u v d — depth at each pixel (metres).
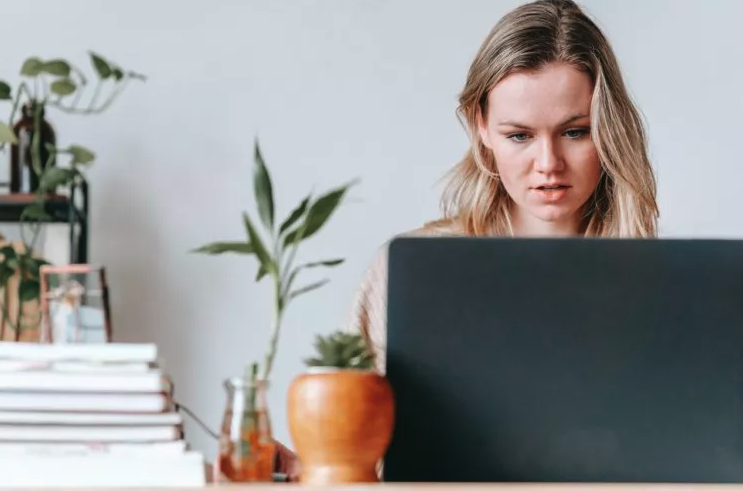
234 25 3.93
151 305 3.85
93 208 3.87
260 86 3.92
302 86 3.92
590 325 1.37
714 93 3.88
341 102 3.91
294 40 3.93
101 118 3.89
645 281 1.38
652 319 1.37
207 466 1.74
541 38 2.18
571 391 1.37
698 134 3.87
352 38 3.92
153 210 3.88
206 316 3.86
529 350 1.37
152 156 3.89
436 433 1.36
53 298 1.90
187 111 3.91
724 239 1.38
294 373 3.84
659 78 3.88
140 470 1.27
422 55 3.91
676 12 3.89
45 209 3.54
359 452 1.30
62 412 1.31
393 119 3.90
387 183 3.88
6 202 3.49
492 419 1.36
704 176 3.86
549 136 2.19
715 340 1.37
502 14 3.91
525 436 1.36
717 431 1.36
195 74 3.92
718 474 1.35
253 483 1.31
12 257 3.43
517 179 2.23
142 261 3.87
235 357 3.85
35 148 3.56
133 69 3.91
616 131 2.21
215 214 3.89
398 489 1.21
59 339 1.88
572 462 1.36
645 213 2.28
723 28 3.88
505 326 1.37
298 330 3.85
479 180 2.36
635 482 1.35
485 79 2.24
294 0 3.94
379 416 1.31
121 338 3.84
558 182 2.20
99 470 1.27
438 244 1.38
